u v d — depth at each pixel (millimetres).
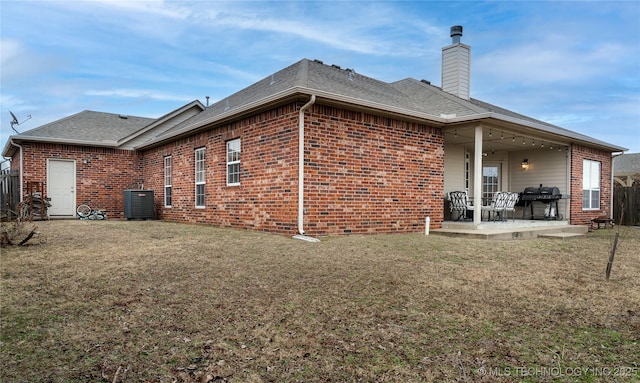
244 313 3416
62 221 12102
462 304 3732
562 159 13086
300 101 7691
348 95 8492
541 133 11023
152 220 13438
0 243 6543
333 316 3371
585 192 13641
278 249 6227
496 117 9094
